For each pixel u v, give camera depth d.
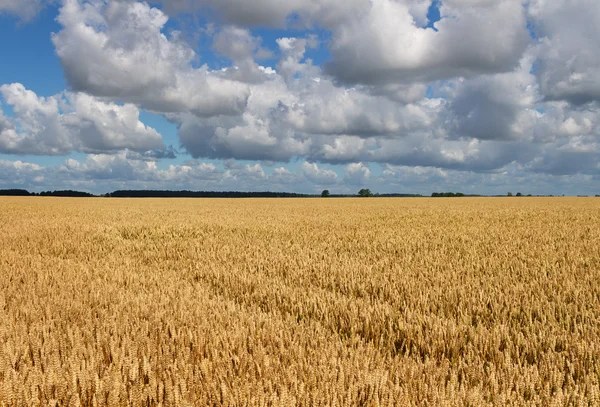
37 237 12.88
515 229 15.07
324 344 3.54
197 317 4.23
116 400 2.49
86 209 32.19
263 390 2.59
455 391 2.71
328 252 9.72
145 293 5.64
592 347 3.47
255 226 16.48
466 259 8.48
